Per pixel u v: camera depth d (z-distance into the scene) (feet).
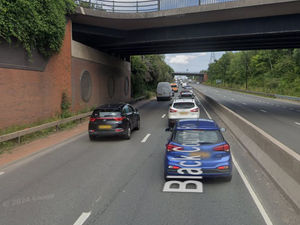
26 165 27.43
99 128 38.75
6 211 16.90
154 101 138.41
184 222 15.15
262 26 68.69
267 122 59.21
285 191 18.38
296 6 58.54
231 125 47.93
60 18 53.31
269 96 172.86
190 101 51.72
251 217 15.64
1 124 40.37
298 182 17.58
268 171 22.91
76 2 68.44
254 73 293.64
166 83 138.21
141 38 83.30
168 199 18.42
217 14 65.21
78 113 64.59
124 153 32.14
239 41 83.82
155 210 16.74
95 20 71.31
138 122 49.52
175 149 20.84
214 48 102.12
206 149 20.49
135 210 16.78
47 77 52.90
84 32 77.46
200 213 16.24
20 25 42.11
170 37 79.20
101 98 86.69
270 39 79.82
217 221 15.23
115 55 116.06
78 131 49.01
